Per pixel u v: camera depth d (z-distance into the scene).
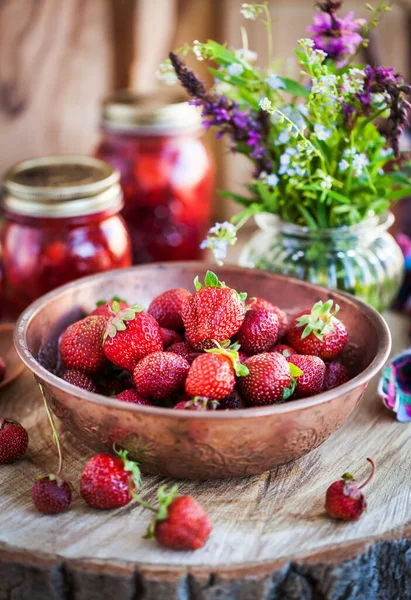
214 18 0.91
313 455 0.56
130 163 0.75
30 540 0.50
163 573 0.48
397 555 0.51
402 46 0.92
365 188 0.62
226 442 0.50
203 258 0.82
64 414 0.52
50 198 0.65
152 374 0.52
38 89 0.87
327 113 0.59
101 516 0.52
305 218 0.63
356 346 0.58
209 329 0.53
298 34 0.91
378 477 0.54
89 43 0.87
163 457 0.51
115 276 0.61
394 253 0.67
